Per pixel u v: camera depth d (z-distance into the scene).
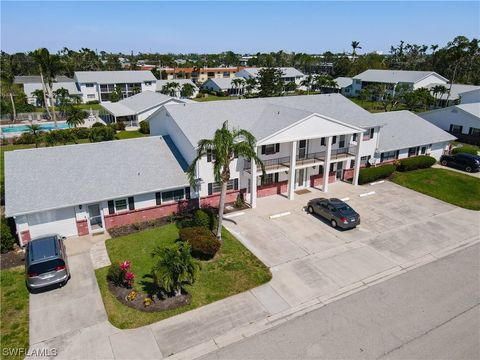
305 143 31.30
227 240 23.23
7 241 21.67
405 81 81.69
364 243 23.34
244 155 22.09
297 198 30.17
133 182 25.06
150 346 14.80
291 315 16.70
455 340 15.34
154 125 35.75
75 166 25.20
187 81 101.06
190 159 27.09
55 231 23.06
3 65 118.31
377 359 14.32
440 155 41.69
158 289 18.22
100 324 15.96
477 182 34.47
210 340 15.14
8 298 17.62
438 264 21.12
